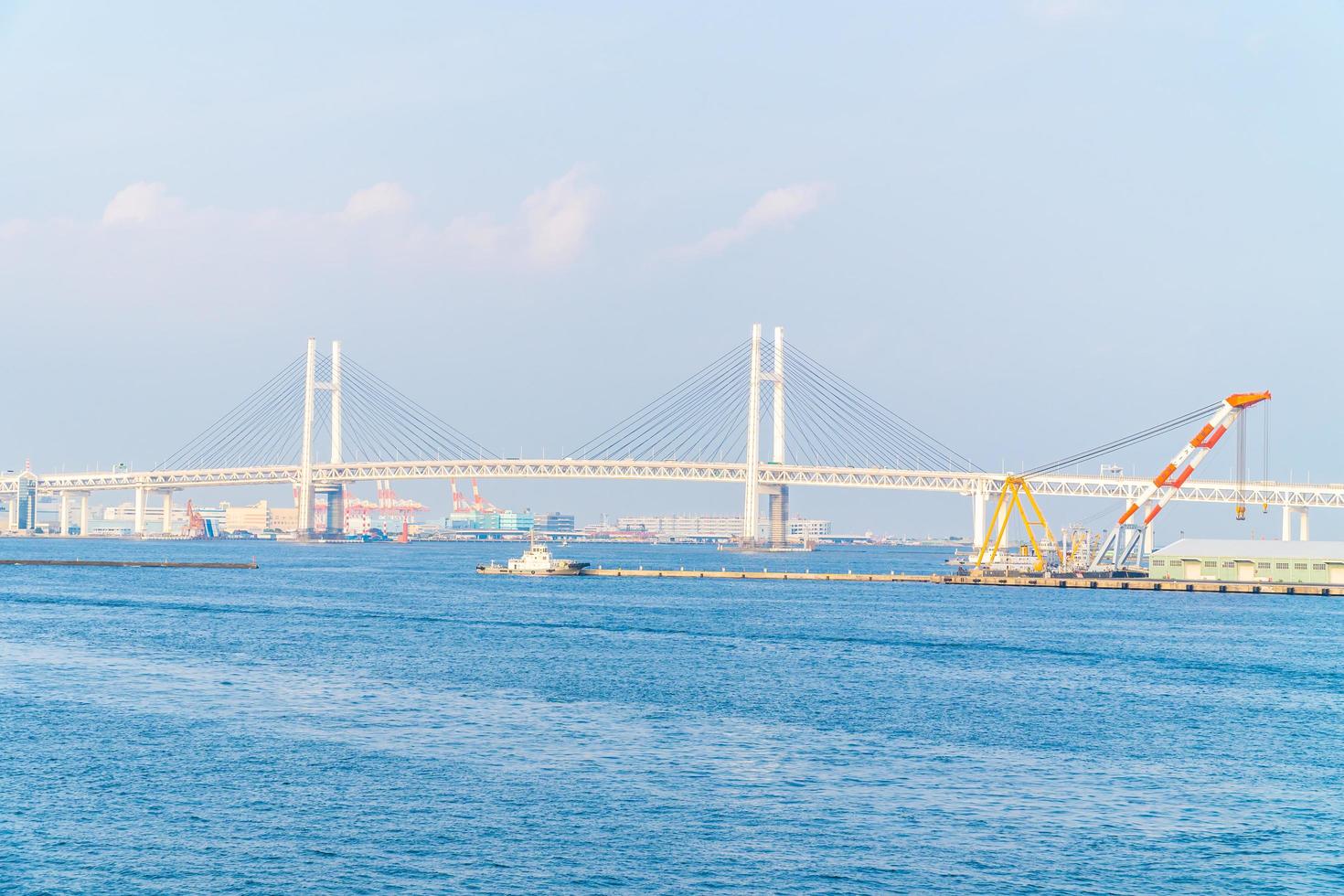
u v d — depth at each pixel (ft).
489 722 387.96
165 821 278.87
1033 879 251.39
